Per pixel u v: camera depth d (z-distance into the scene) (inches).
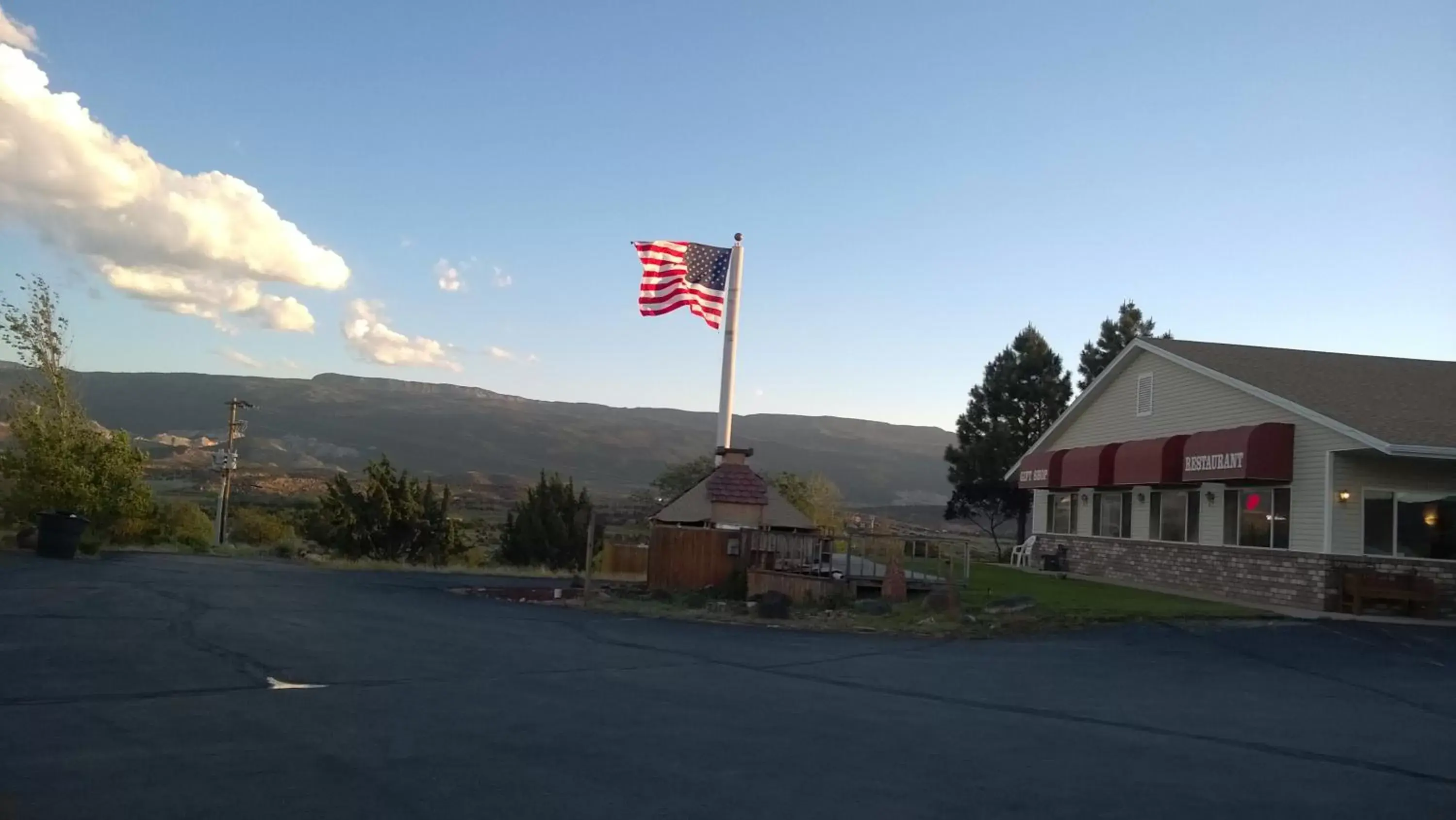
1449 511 845.2
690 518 926.4
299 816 239.6
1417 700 476.7
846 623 694.5
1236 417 939.3
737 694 420.8
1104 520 1189.7
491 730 334.3
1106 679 499.8
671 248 1040.8
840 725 364.8
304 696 376.2
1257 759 339.3
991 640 637.9
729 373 1043.9
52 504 992.2
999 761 321.1
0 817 229.8
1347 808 283.0
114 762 277.6
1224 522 962.1
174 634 506.3
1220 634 670.5
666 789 274.1
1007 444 1865.2
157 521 1266.0
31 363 1033.5
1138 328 1889.8
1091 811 270.1
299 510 2134.6
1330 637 673.6
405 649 504.4
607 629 633.0
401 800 255.3
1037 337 1934.1
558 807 254.4
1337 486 826.8
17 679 381.1
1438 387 970.1
